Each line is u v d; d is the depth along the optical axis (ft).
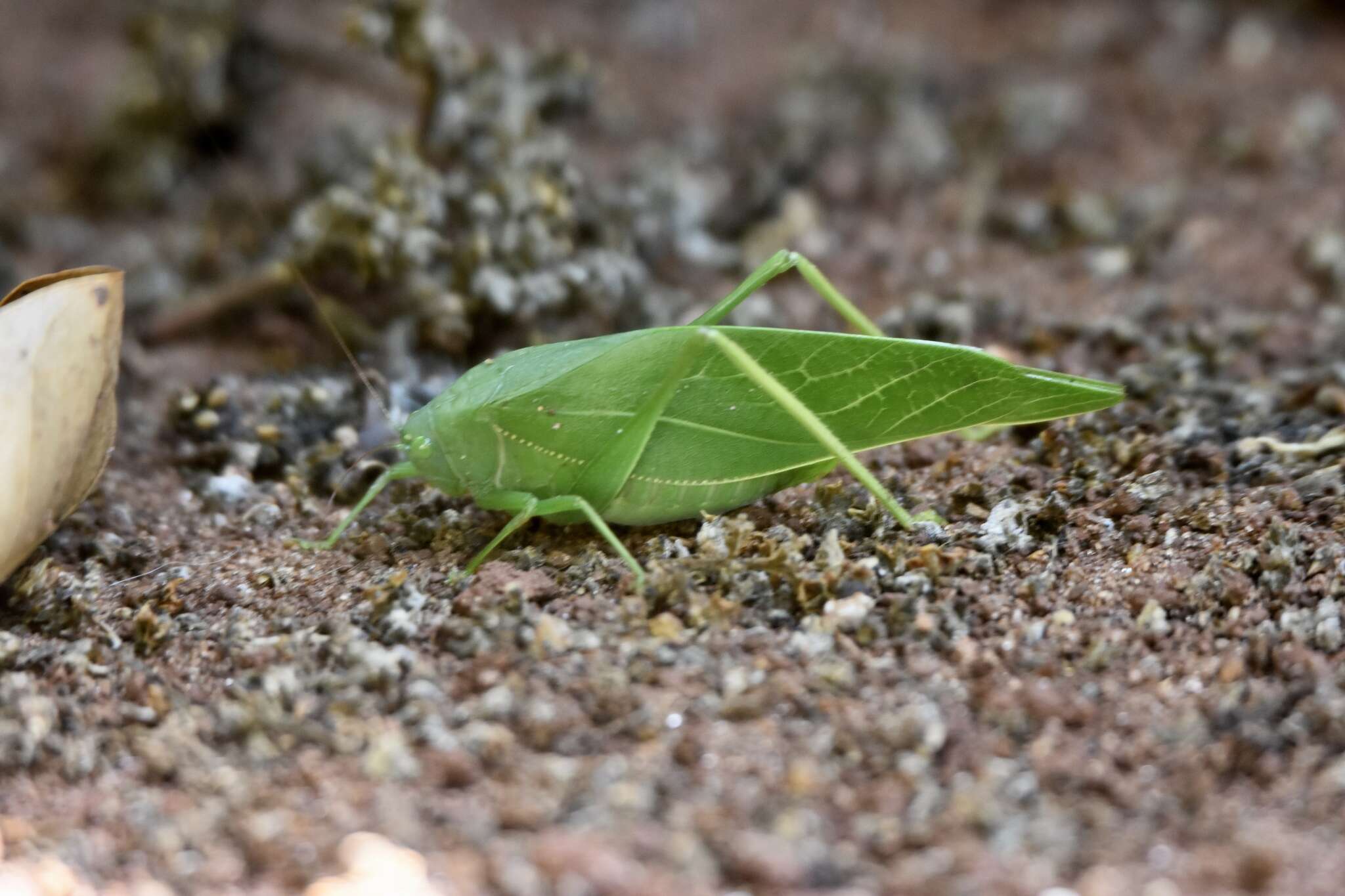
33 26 1.96
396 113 1.66
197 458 1.21
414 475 1.13
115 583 1.14
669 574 1.10
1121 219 1.40
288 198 1.42
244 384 1.25
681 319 1.30
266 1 1.79
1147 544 1.13
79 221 1.49
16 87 1.78
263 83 1.63
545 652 1.09
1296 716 1.07
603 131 1.66
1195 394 1.23
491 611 1.10
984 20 2.03
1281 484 1.16
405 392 1.23
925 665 1.08
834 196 1.49
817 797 1.05
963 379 1.11
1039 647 1.09
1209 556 1.12
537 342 1.28
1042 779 1.05
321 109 1.69
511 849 1.03
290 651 1.10
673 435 1.11
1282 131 1.56
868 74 1.77
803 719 1.07
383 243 1.27
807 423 1.10
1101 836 1.04
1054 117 1.62
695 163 1.56
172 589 1.13
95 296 1.10
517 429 1.11
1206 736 1.06
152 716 1.08
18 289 1.10
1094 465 1.17
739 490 1.12
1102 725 1.07
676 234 1.38
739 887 1.03
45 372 1.09
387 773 1.06
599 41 1.97
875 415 1.11
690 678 1.08
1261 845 1.03
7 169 1.59
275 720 1.07
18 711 1.07
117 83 1.74
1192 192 1.45
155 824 1.05
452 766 1.05
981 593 1.11
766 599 1.10
